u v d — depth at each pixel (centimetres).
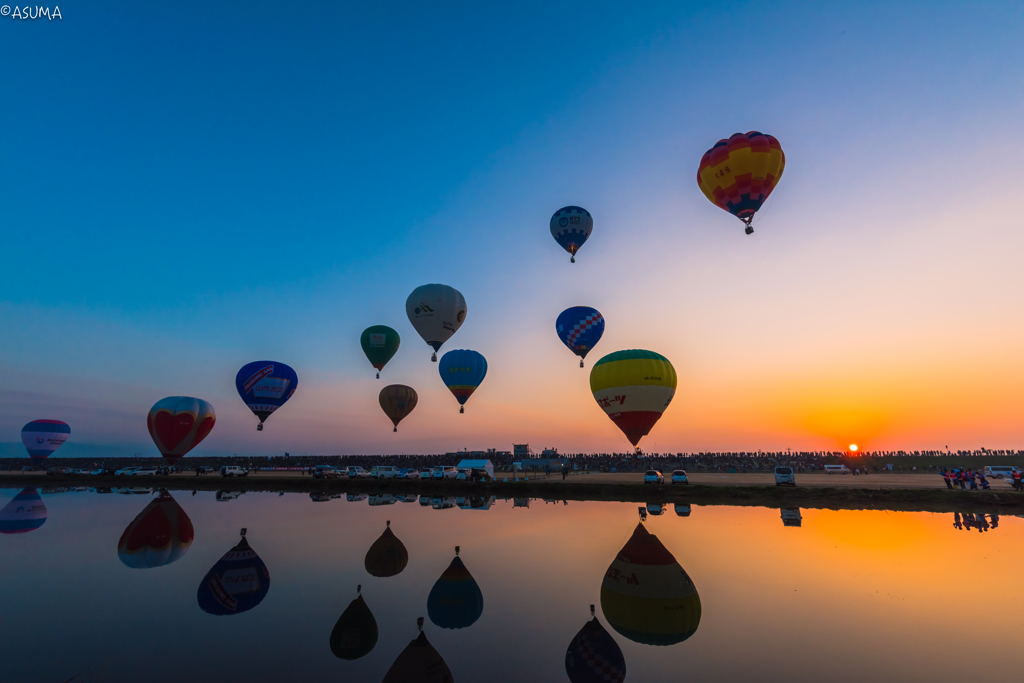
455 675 716
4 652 803
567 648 821
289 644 839
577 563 1389
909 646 809
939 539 1695
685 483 3412
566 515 2359
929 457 6494
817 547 1571
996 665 736
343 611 1006
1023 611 973
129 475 5062
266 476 4953
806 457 6556
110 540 1767
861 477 4406
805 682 689
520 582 1209
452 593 1123
